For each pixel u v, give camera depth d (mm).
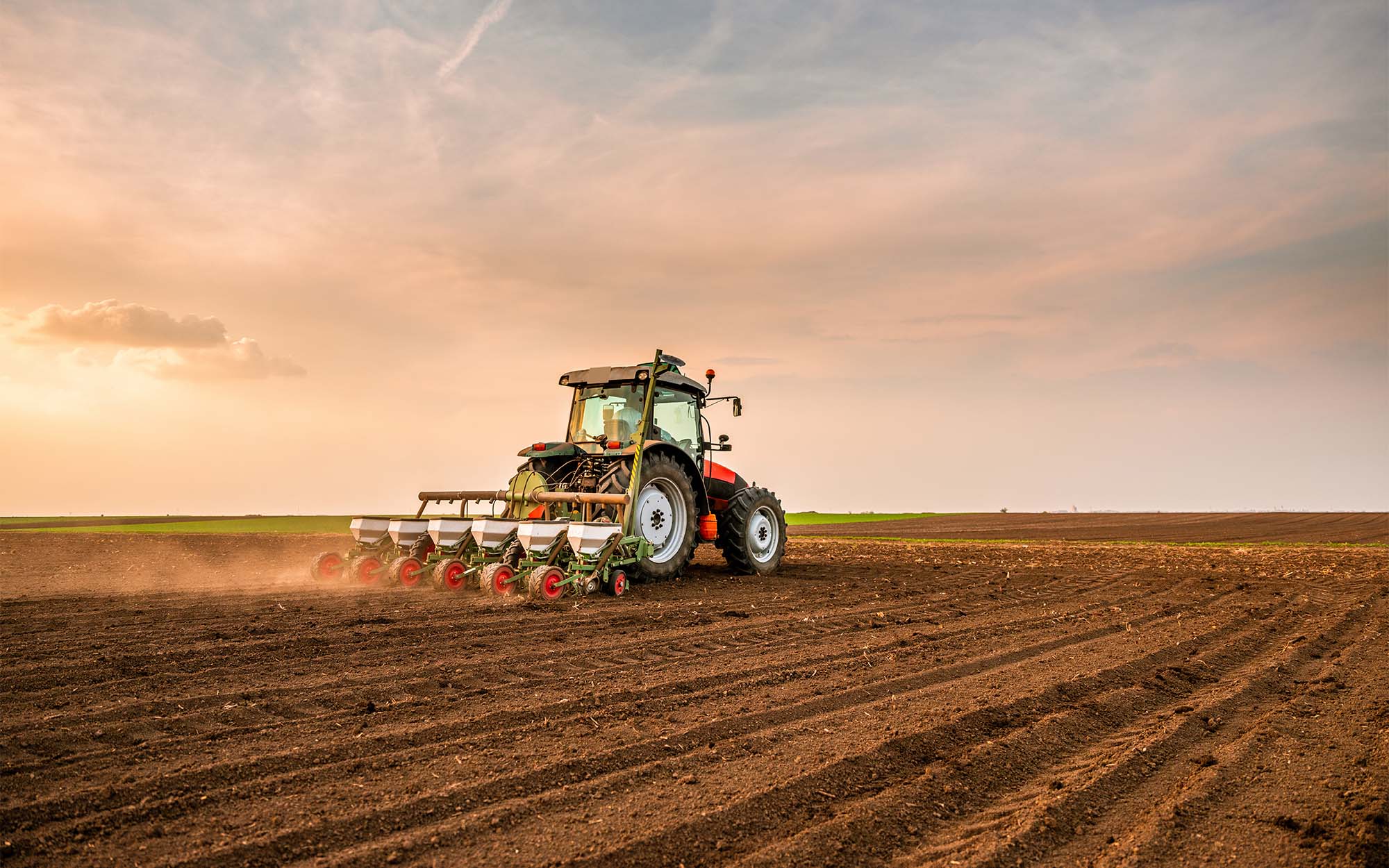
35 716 4164
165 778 3322
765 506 12109
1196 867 2809
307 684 4906
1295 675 5852
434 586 9336
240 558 14250
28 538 18828
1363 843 2949
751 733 4184
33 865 2609
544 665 5605
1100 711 4812
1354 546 21562
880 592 10258
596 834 2932
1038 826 3123
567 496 9438
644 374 10500
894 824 3146
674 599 9078
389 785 3342
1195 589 11055
